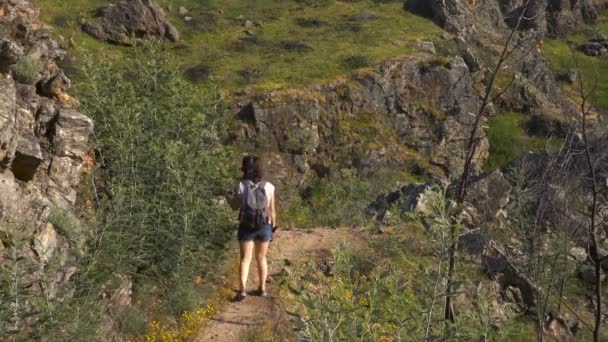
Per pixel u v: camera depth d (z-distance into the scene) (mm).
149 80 11312
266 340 6770
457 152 33156
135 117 9742
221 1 47000
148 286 8188
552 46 49938
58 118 8375
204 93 12469
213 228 9453
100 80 10500
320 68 34156
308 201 26812
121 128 9609
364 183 23312
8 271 5809
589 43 50375
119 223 7883
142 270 8484
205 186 9875
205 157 10133
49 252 7004
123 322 7160
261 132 29484
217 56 36719
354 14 44875
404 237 7734
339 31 41594
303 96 30719
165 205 8805
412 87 33875
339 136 30844
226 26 42156
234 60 35875
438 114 33750
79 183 8922
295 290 4305
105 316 6934
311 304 4145
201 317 7500
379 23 43125
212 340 7117
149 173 9336
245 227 8203
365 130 31312
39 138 8188
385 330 4391
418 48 38188
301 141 29812
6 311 5363
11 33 8852
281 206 24078
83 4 39500
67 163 8297
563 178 6715
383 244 7500
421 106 33594
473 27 43438
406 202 11859
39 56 9062
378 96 32844
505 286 9383
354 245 10414
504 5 47312
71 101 9398
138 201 8367
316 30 42000
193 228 8945
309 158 29953
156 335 7180
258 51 37969
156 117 10430
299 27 43000
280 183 28781
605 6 58750
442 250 4449
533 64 41125
